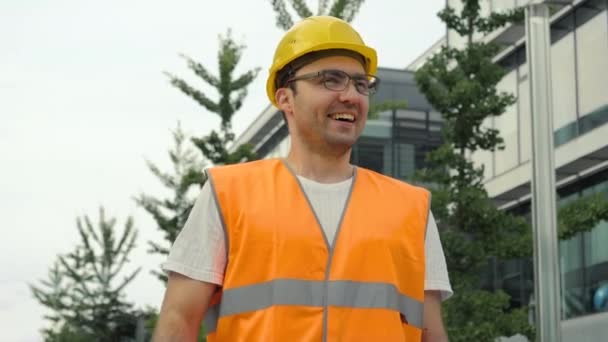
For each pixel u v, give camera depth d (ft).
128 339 138.00
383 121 117.50
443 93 65.57
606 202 61.57
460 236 63.31
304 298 10.22
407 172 116.57
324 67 10.84
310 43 10.88
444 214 64.18
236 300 10.27
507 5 90.79
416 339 10.76
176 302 10.46
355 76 10.92
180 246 10.55
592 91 81.76
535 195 47.62
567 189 88.38
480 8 66.95
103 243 136.67
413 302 10.75
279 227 10.42
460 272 64.95
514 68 95.20
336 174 11.10
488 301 61.93
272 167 11.02
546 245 46.78
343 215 10.69
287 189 10.76
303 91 10.89
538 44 49.47
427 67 65.62
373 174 11.31
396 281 10.60
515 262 92.79
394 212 10.89
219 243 10.50
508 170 95.30
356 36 11.11
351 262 10.41
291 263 10.29
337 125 10.81
